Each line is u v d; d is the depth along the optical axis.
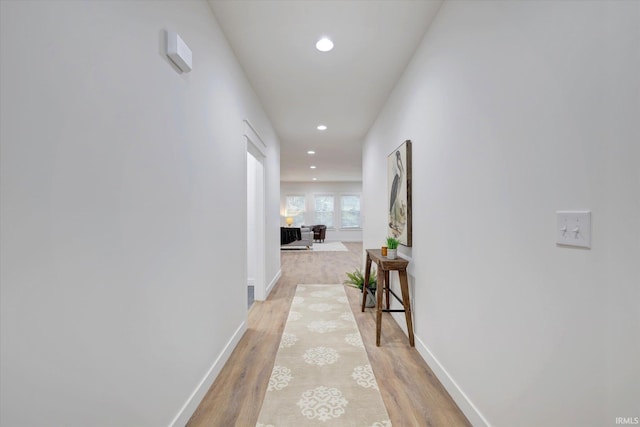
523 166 1.17
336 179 11.77
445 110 1.87
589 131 0.88
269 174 4.16
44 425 0.78
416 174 2.42
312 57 2.52
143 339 1.19
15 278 0.72
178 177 1.48
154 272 1.26
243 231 2.71
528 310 1.15
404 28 2.14
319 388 1.86
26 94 0.73
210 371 1.88
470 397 1.57
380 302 2.52
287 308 3.50
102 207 0.97
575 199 0.94
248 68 2.69
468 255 1.60
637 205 0.76
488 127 1.41
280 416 1.60
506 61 1.27
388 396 1.78
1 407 0.70
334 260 7.47
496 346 1.35
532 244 1.13
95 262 0.95
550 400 1.05
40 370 0.77
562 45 0.98
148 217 1.22
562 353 0.99
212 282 1.93
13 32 0.70
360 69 2.73
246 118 2.79
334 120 4.16
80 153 0.89
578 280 0.93
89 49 0.92
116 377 1.04
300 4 1.89
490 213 1.40
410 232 2.53
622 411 0.81
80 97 0.89
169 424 1.38
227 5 1.89
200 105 1.74
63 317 0.84
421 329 2.32
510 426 1.26
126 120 1.09
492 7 1.36
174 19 1.44
